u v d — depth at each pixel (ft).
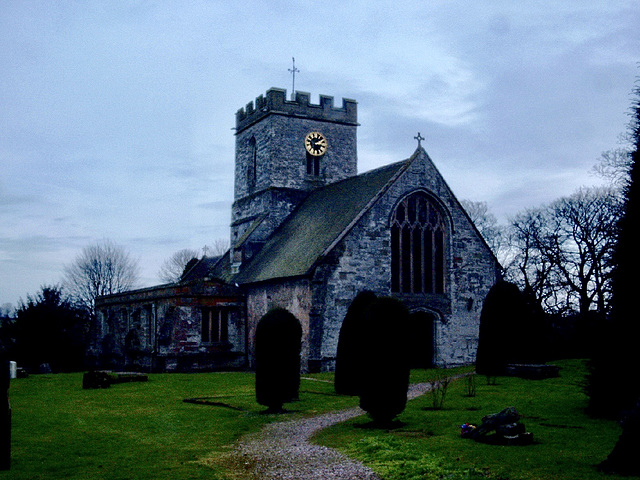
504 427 60.90
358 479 50.70
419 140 149.59
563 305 199.31
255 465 57.36
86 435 72.13
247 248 178.70
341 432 70.49
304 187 188.03
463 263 151.43
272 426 77.30
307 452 61.26
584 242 192.95
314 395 101.04
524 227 222.89
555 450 57.26
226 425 77.87
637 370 71.36
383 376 72.79
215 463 58.90
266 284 153.07
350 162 195.42
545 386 101.30
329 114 192.85
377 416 73.20
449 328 148.36
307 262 139.64
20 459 60.54
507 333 121.29
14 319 208.33
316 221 160.25
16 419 82.43
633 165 74.69
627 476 48.80
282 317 88.79
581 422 70.18
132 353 171.73
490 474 50.21
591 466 51.67
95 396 104.42
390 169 153.48
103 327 207.10
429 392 98.48
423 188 147.54
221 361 157.58
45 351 202.28
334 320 134.72
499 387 101.91
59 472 55.83
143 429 75.61
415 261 147.02
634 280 71.92
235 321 161.07
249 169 198.29
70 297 275.59
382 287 140.26
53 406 93.86
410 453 57.36
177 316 152.35
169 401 97.86
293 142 187.42
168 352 149.69
